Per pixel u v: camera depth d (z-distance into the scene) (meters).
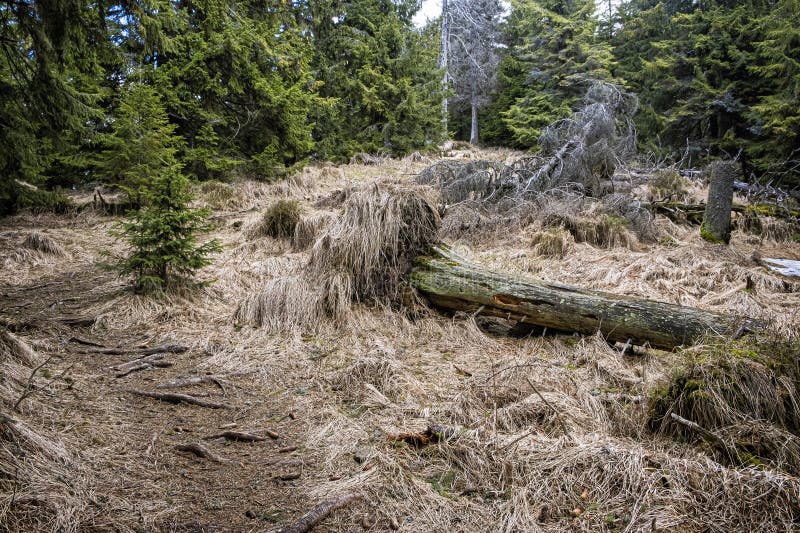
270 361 3.56
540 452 2.30
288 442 2.55
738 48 14.79
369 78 15.05
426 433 2.52
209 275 5.60
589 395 2.87
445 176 9.12
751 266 6.18
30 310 4.36
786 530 1.74
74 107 6.18
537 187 8.76
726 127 15.67
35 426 2.34
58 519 1.76
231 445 2.50
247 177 11.14
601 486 2.04
